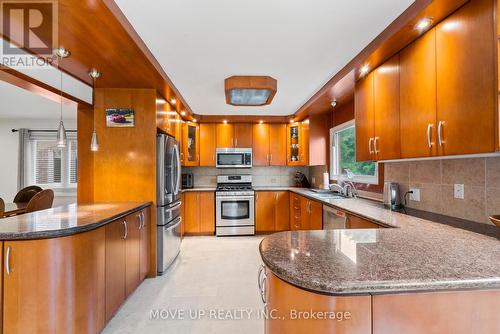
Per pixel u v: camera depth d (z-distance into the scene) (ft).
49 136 16.89
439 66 5.06
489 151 4.08
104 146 9.39
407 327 2.79
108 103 9.39
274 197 15.44
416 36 5.65
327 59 7.68
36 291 5.04
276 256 3.48
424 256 3.46
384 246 3.90
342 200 9.67
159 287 8.59
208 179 17.11
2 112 14.99
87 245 5.63
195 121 15.78
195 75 8.98
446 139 4.89
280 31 6.17
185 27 5.97
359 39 6.51
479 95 4.24
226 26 5.94
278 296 3.25
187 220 15.20
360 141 8.13
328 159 14.28
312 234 4.63
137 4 5.09
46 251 5.09
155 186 9.53
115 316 6.88
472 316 2.83
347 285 2.69
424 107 5.45
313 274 2.91
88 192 9.49
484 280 2.78
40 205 10.23
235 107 13.73
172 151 10.66
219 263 10.77
